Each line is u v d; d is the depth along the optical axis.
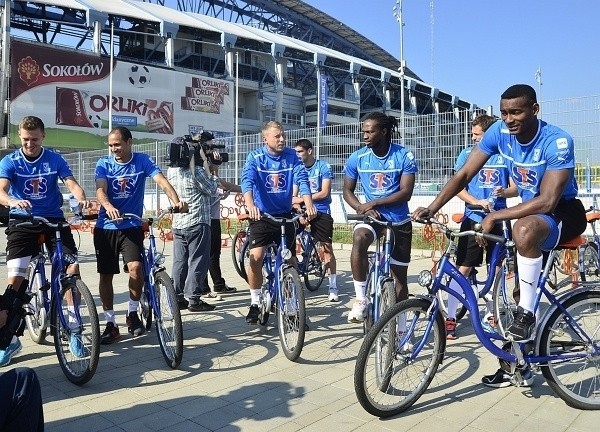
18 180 4.36
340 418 3.24
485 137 3.67
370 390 3.20
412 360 3.33
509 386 3.71
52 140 32.84
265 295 5.07
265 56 47.50
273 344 4.79
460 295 3.44
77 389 3.76
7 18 31.08
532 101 3.27
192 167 5.83
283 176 4.97
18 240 4.34
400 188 4.30
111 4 39.12
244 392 3.67
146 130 36.97
